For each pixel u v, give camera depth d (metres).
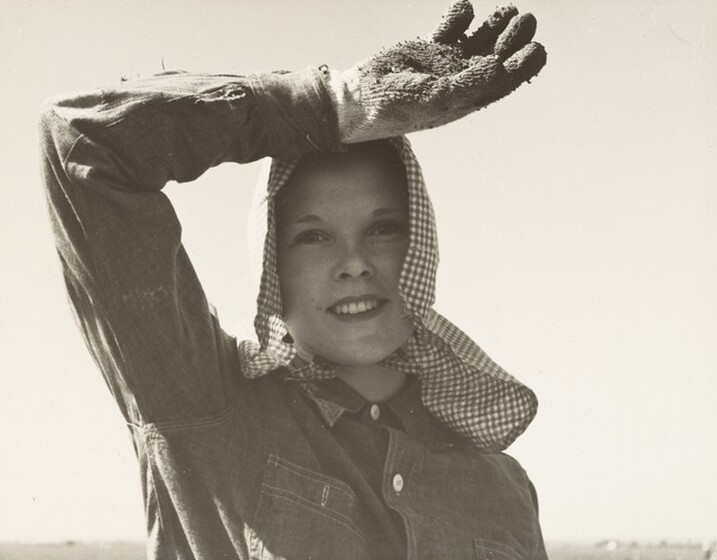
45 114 1.13
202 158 1.12
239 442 1.19
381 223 1.21
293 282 1.21
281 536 1.16
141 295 1.13
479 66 1.08
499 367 1.28
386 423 1.28
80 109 1.11
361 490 1.21
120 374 1.18
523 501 1.34
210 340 1.18
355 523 1.19
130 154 1.10
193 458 1.18
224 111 1.11
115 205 1.11
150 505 1.23
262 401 1.22
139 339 1.14
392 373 1.29
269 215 1.18
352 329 1.21
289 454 1.20
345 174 1.20
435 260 1.21
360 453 1.24
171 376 1.16
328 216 1.20
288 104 1.11
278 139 1.12
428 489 1.26
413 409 1.29
